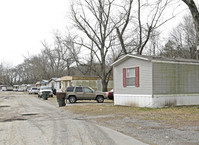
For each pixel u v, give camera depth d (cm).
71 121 1109
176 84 1692
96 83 3450
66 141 708
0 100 2853
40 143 686
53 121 1111
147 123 1012
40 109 1692
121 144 675
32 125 998
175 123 988
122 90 1850
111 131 862
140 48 2891
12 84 11269
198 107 1502
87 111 1505
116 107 1716
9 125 1007
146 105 1627
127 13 2850
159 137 753
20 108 1781
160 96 1609
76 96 2255
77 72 5975
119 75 1888
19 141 713
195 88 1788
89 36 3288
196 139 713
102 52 3247
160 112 1345
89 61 3850
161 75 1625
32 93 5000
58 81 4306
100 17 3180
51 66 6103
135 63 1736
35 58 6956
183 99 1714
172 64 1686
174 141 696
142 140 720
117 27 2859
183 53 4078
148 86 1617
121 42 2870
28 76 9881
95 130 882
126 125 981
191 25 3931
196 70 1808
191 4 1514
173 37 4400
